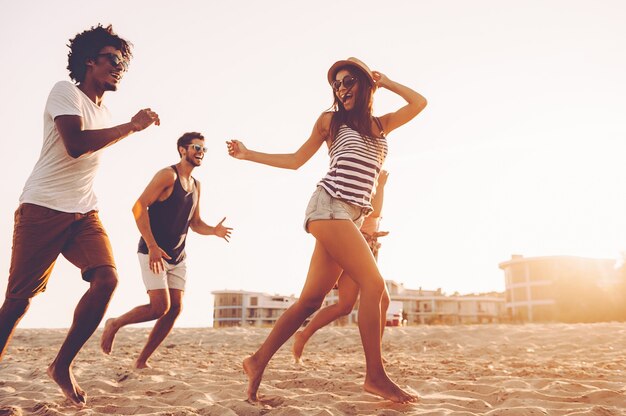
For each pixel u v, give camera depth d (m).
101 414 3.02
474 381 4.16
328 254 3.17
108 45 3.08
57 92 2.86
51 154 2.90
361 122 3.21
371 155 3.19
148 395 3.76
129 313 4.67
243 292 78.56
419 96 3.29
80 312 2.96
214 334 10.74
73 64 3.09
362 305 3.03
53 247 2.90
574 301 39.47
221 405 3.18
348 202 3.08
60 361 3.04
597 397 3.31
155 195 4.45
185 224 4.80
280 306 79.56
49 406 3.23
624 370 4.84
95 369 5.12
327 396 3.39
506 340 8.53
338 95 3.32
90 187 3.07
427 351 7.74
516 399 3.33
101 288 2.95
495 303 71.50
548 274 53.97
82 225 3.01
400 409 3.03
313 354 7.48
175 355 7.25
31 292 2.86
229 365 5.75
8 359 6.48
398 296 67.75
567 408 3.09
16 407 3.06
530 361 5.86
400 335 9.44
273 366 5.20
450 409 3.08
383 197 5.03
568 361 5.85
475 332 9.38
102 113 3.08
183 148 4.73
